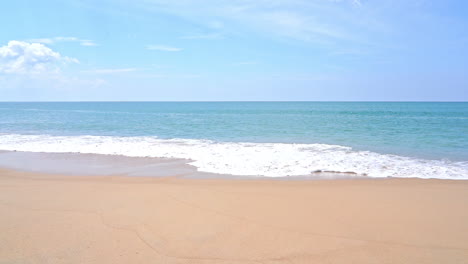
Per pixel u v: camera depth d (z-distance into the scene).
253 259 3.46
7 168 9.88
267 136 18.88
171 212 5.10
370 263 3.42
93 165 10.35
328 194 6.43
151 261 3.38
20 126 25.72
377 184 7.58
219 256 3.53
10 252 3.57
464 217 4.93
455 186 7.25
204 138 18.11
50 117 39.06
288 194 6.41
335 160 10.86
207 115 45.28
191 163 10.57
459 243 3.95
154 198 5.99
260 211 5.20
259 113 53.00
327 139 17.19
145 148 13.77
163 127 25.00
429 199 6.03
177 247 3.75
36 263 3.31
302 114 48.34
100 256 3.49
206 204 5.59
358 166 9.90
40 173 9.12
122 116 41.91
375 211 5.23
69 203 5.59
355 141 16.20
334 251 3.69
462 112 53.34
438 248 3.81
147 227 4.40
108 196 6.12
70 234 4.12
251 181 7.96
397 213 5.14
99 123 28.97
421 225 4.57
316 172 9.20
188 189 6.82
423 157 11.54
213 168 9.76
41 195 6.19
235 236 4.11
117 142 15.85
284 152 12.59
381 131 20.97
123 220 4.68
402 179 8.23
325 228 4.43
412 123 27.78
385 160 10.88
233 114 48.81
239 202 5.75
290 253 3.62
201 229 4.35
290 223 4.62
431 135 18.42
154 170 9.52
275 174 8.92
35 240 3.91
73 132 21.41
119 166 10.18
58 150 13.33
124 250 3.64
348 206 5.54
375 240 4.03
